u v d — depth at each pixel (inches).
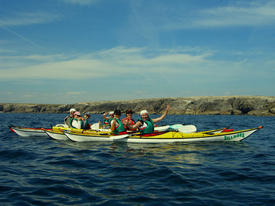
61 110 3270.2
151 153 288.4
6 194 154.2
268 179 186.5
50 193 156.2
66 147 335.6
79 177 191.2
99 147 333.4
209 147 332.2
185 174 197.9
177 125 436.5
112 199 145.6
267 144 369.1
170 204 138.3
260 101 2465.6
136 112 2967.5
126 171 207.2
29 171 210.2
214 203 139.8
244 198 147.3
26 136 464.4
